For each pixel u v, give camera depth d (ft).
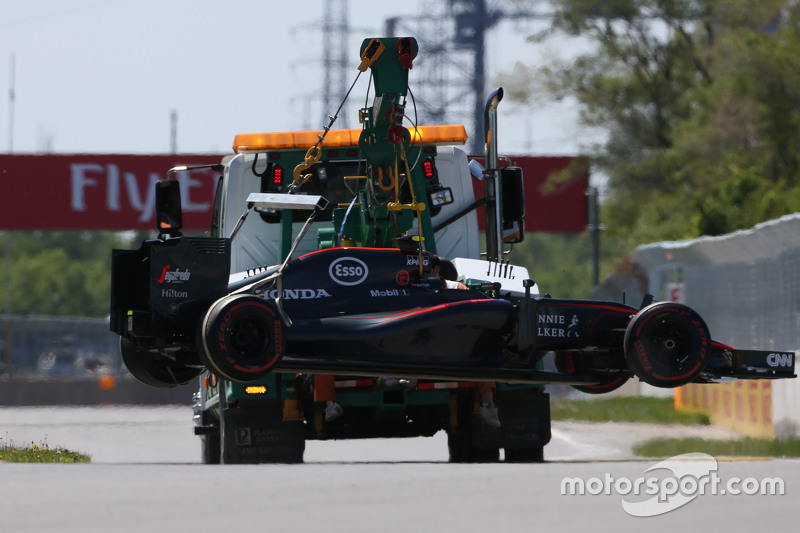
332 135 158.30
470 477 93.76
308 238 157.38
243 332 114.62
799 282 236.43
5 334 515.09
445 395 139.33
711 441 187.11
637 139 602.44
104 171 511.81
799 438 183.01
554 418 294.25
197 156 509.35
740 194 434.30
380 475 95.55
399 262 126.82
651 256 336.70
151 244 118.21
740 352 128.16
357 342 121.29
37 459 160.86
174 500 79.82
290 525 69.36
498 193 152.35
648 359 120.26
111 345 521.65
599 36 601.62
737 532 67.77
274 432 138.92
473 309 123.34
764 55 479.00
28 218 511.40
